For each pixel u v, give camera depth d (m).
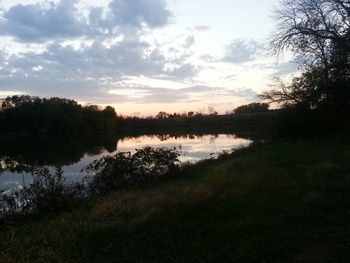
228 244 6.64
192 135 72.25
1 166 26.78
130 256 6.50
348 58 29.64
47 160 30.47
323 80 31.12
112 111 120.31
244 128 98.00
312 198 9.06
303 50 31.97
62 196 11.48
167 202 9.77
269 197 9.80
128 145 48.38
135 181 14.58
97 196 12.38
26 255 6.40
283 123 33.84
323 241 6.46
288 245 6.33
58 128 101.19
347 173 12.32
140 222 8.20
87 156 34.00
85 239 7.36
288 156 18.69
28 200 11.51
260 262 5.85
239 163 17.20
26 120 99.06
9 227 8.53
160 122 132.12
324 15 30.25
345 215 7.69
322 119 31.78
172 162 16.31
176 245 6.82
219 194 10.55
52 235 7.63
